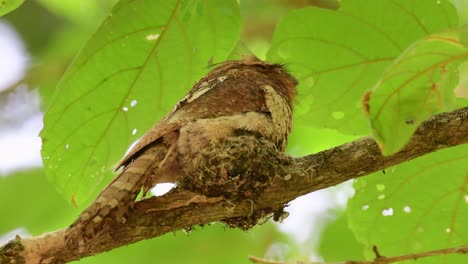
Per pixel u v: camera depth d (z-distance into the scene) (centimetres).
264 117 985
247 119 962
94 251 876
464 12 1598
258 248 1616
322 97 1088
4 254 845
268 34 1809
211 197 902
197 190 910
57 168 1057
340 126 1101
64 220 1584
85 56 995
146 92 1039
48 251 859
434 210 1094
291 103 1097
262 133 975
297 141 1549
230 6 990
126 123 1052
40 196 1595
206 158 895
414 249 1116
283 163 890
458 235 1102
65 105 1021
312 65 1073
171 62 1026
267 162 885
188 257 1609
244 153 888
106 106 1037
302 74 1081
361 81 1070
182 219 886
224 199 898
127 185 830
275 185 886
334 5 1669
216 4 988
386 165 869
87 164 1060
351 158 870
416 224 1106
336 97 1085
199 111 955
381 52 1052
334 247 1577
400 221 1107
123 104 1040
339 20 1043
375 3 1023
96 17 1788
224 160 888
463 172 1059
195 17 991
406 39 1035
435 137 845
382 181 1089
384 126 668
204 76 1135
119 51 1005
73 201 1072
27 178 1602
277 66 1122
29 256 851
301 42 1063
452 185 1073
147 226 880
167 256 1595
